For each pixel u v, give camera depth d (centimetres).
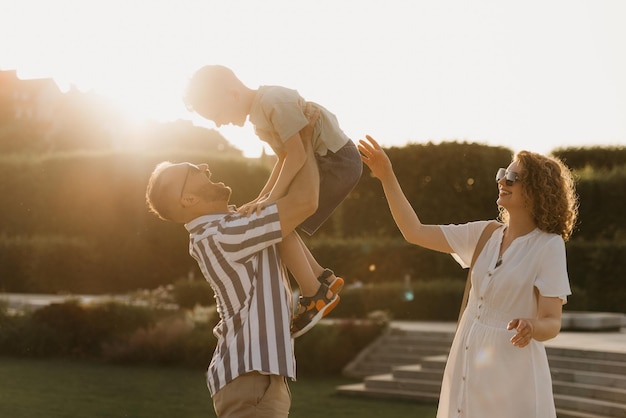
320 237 2814
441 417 405
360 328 1655
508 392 383
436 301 2066
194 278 2848
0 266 2866
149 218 2898
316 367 1622
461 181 2638
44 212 3103
